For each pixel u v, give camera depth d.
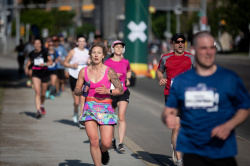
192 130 9.77
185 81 9.84
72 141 19.44
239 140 20.89
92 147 13.73
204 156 9.66
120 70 18.64
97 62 13.69
